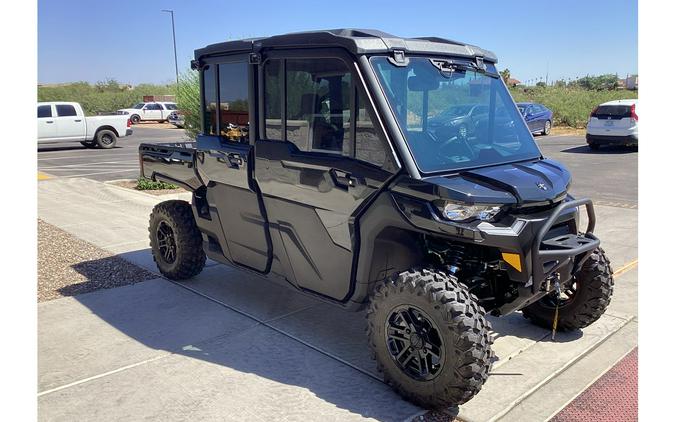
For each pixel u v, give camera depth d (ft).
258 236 15.34
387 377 11.91
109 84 222.89
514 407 11.45
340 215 12.70
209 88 16.05
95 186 40.52
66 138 70.64
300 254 14.14
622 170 46.09
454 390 10.71
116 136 74.59
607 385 12.24
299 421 10.94
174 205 18.79
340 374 12.79
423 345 11.21
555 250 11.69
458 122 12.96
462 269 12.51
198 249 18.71
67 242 24.72
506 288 12.64
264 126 14.29
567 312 14.46
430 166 11.59
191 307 16.92
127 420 11.03
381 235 12.18
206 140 16.26
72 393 12.00
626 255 21.74
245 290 18.34
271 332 15.06
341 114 12.41
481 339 10.61
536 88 146.10
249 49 14.32
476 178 11.54
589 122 60.18
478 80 13.74
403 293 11.27
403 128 11.73
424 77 12.53
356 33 12.60
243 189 15.20
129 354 13.85
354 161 12.23
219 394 11.96
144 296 17.89
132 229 27.32
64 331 15.25
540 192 11.43
